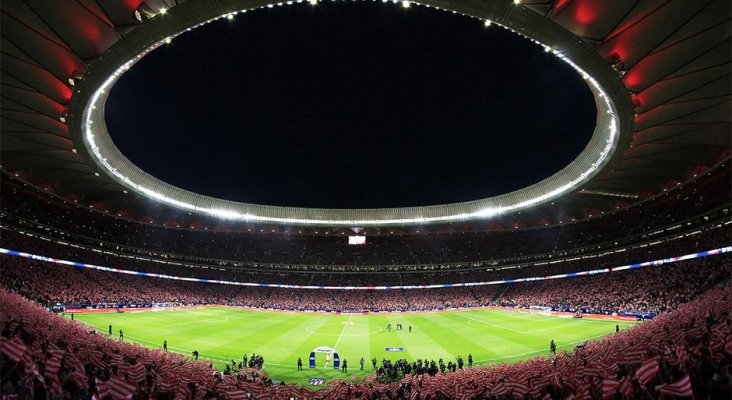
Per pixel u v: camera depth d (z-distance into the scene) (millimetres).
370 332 58812
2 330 18328
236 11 33125
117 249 88000
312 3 34219
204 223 104250
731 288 38500
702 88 38938
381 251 111000
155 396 14781
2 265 61344
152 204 89438
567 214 90688
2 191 63969
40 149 53562
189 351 42844
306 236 113938
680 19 32031
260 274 108438
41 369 13805
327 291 103750
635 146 53156
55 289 63938
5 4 30297
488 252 103875
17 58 35500
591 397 12969
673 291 58875
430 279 105312
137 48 35562
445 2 32969
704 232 63688
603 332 49875
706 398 11281
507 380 19969
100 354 21391
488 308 89312
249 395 18656
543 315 72562
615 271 79000
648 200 72000
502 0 32062
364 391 21500
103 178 66000
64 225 75938
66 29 34156
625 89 40094
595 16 33375
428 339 52188
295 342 50031
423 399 18109
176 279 99750
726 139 47750
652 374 12672
